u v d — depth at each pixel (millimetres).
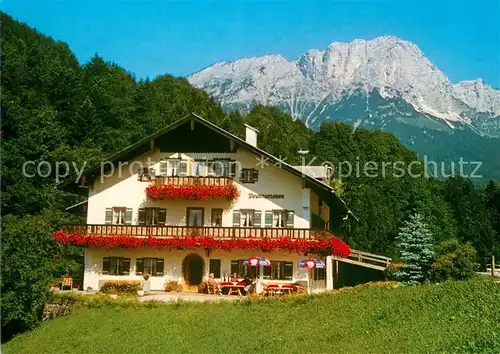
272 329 25188
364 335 21562
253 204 44125
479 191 109750
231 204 44375
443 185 108312
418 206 89875
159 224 44688
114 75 122500
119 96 107562
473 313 21359
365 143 108625
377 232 77688
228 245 42344
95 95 88438
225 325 27219
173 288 43219
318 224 48969
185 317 29641
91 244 43469
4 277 32594
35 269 33719
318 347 21297
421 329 20672
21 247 34062
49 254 36094
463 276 41531
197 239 42531
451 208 95625
